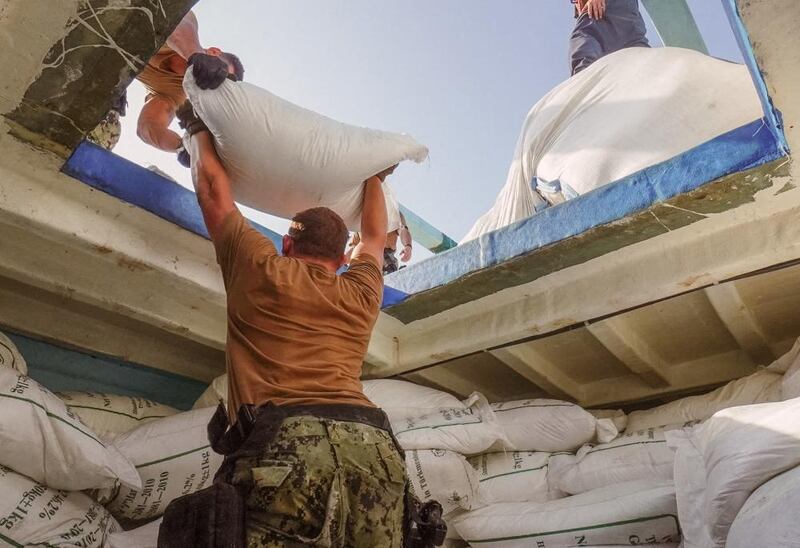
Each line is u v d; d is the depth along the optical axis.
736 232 2.29
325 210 1.88
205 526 1.24
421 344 3.09
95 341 2.75
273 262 1.67
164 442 2.32
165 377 3.04
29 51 1.54
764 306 2.71
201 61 1.78
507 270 2.59
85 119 1.75
